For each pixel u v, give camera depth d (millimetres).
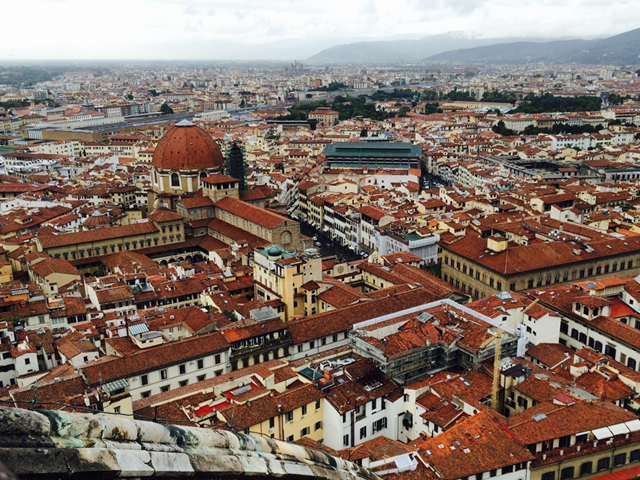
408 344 130875
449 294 175250
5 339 147500
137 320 151125
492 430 103625
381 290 175625
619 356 142125
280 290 172750
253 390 118125
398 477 95062
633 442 106688
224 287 185750
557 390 117312
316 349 151125
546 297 165750
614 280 165000
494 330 134875
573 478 104812
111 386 108000
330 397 118500
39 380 125188
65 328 163750
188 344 135375
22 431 15414
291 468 24047
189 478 19094
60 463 15359
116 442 17812
